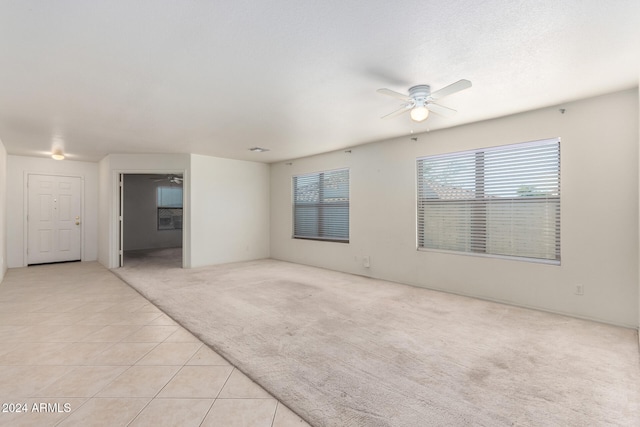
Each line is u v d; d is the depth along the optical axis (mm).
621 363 2373
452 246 4414
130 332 2998
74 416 1788
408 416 1789
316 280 5129
